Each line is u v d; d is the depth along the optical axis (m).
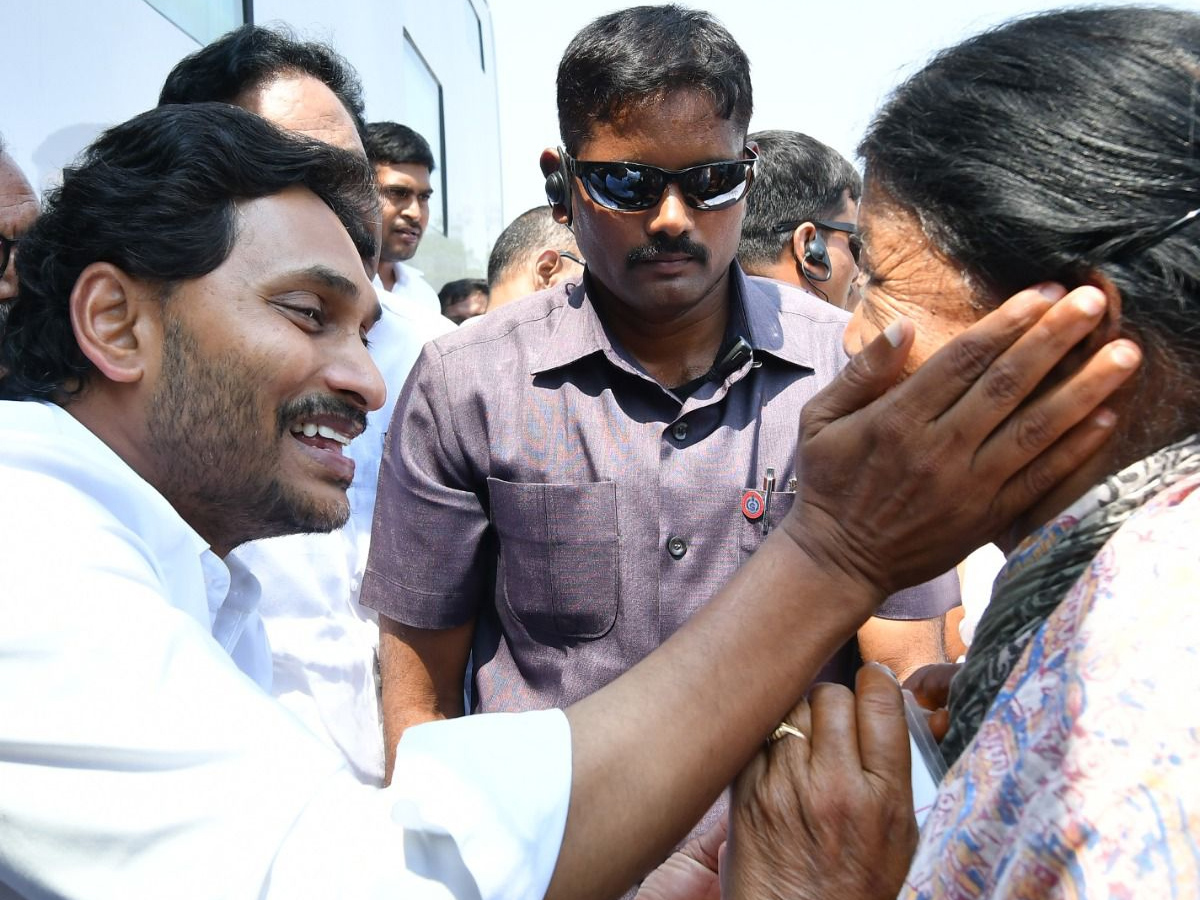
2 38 1.79
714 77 1.75
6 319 1.39
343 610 2.14
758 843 1.04
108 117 2.20
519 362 1.91
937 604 1.94
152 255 1.28
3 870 1.01
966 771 0.82
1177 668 0.71
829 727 1.05
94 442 1.29
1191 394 0.85
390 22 4.60
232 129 1.33
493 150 8.27
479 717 1.09
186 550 1.32
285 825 1.00
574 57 1.81
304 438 1.38
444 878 0.98
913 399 0.94
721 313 1.92
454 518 1.91
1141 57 0.86
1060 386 0.88
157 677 1.04
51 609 1.03
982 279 0.92
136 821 0.99
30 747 0.99
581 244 1.90
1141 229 0.82
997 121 0.89
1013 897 0.72
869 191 1.00
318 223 1.36
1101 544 0.86
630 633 1.82
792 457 1.86
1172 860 0.67
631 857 1.03
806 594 1.05
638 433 1.85
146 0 2.42
